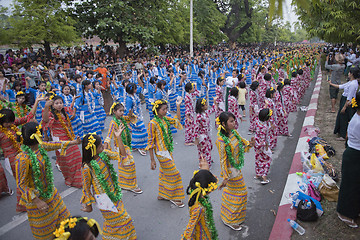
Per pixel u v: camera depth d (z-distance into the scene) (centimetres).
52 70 1395
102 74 1260
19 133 431
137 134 771
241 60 2145
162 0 2155
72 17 1880
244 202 450
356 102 408
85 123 849
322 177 554
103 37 1975
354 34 882
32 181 369
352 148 416
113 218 378
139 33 1880
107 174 380
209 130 640
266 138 585
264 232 449
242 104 1110
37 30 1470
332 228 440
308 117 1051
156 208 519
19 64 1360
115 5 1830
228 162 442
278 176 636
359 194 425
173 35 2516
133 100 741
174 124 529
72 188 597
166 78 1590
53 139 597
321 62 2369
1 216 505
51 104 567
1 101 707
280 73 1510
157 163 718
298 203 479
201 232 328
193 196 318
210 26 3166
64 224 220
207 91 1358
